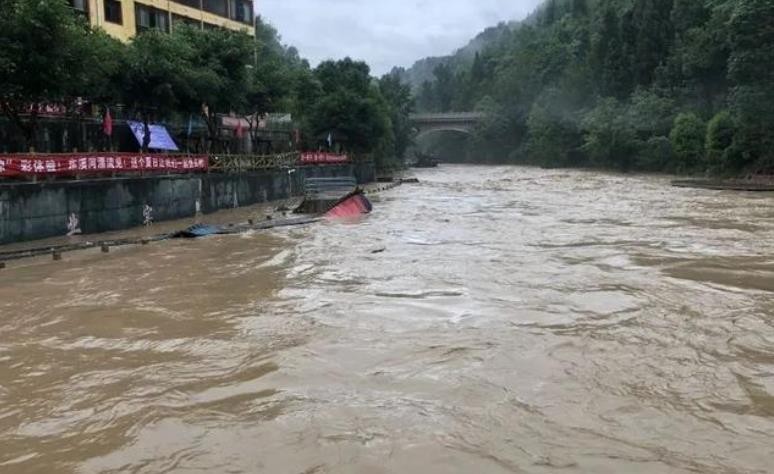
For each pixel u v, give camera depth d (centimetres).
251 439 629
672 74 6869
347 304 1170
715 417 668
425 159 10688
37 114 2864
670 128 6575
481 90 12875
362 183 5916
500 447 603
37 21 2089
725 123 5219
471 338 943
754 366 818
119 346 938
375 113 5881
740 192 3969
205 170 3061
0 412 707
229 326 1034
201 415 688
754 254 1667
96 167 2295
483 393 733
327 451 600
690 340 927
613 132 7138
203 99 3309
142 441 631
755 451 592
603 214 2792
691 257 1627
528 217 2716
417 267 1540
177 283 1384
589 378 779
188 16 4431
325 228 2373
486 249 1817
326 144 5781
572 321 1034
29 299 1241
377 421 662
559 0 15725
